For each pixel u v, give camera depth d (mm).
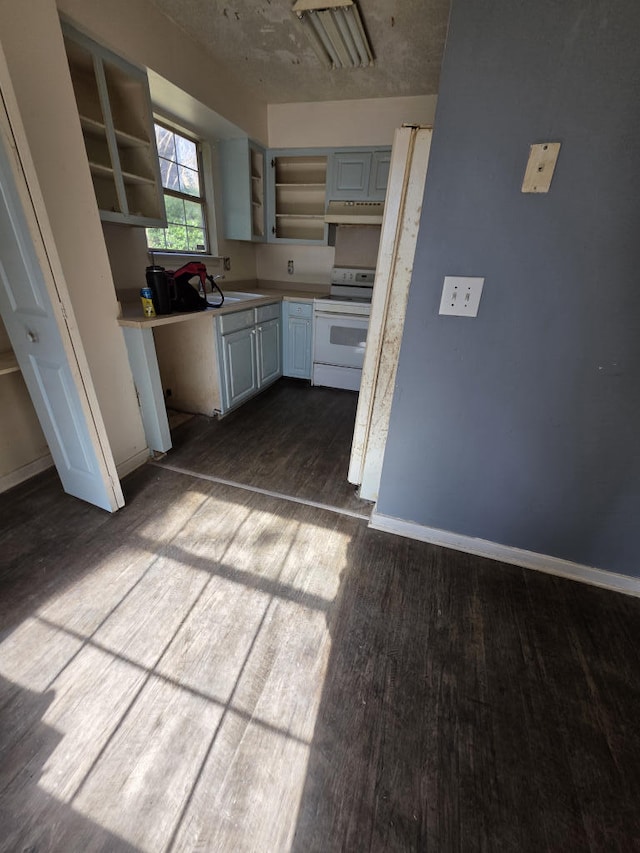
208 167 3107
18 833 835
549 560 1574
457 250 1192
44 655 1191
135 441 2174
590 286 1121
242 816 876
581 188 1023
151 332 2033
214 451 2439
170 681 1138
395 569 1584
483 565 1622
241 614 1354
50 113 1434
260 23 2064
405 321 1347
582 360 1218
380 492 1738
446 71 999
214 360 2699
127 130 2049
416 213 1385
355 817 884
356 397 3438
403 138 1299
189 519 1814
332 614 1373
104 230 2230
